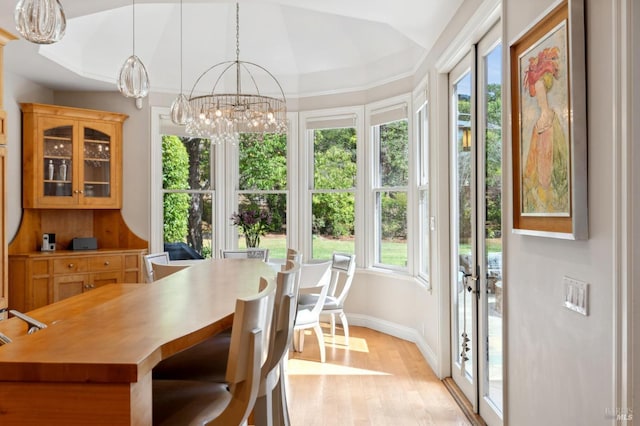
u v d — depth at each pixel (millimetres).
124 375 1114
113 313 1656
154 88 5926
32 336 1357
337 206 6070
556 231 1963
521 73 2301
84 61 5312
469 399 3557
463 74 3633
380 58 5562
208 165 6246
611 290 1604
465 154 3686
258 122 4062
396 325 5402
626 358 1502
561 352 1968
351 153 5980
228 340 2355
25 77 5332
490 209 3125
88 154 5645
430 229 4332
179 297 1978
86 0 3539
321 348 4527
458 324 3906
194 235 6176
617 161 1535
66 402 1127
